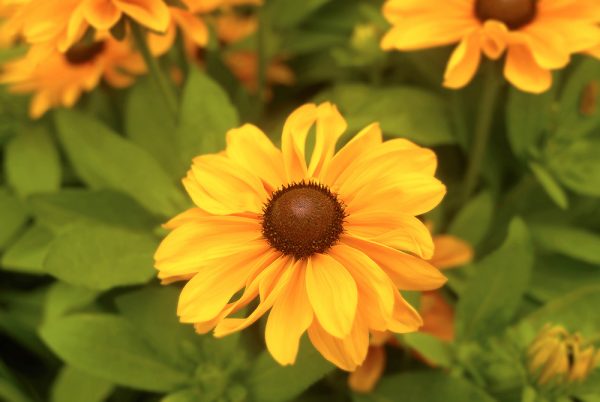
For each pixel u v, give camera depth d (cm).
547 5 47
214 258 40
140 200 50
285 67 63
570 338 44
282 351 39
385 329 39
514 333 46
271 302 38
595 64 53
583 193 54
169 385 46
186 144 49
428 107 54
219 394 45
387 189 40
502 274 47
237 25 63
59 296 49
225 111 49
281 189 42
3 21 57
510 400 46
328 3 64
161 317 46
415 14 49
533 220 54
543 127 53
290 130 42
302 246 40
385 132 53
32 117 58
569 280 52
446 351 47
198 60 61
